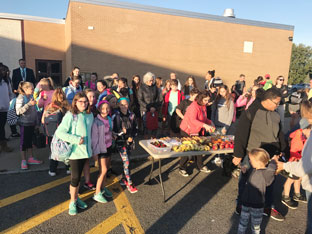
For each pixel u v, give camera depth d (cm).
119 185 421
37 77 1425
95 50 1162
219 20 1374
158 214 337
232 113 503
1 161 506
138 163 525
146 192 399
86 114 322
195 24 1330
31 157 494
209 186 432
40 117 491
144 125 696
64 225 304
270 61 1527
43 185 409
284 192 379
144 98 655
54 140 312
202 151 384
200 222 322
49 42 1423
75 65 1138
